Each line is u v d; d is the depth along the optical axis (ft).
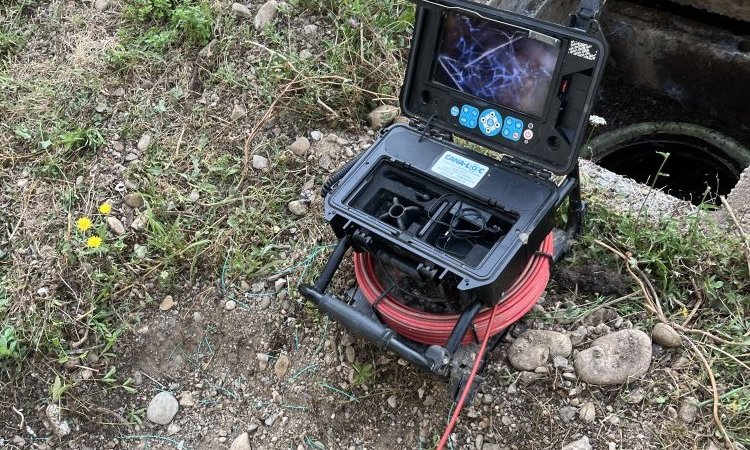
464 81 3.16
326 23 4.78
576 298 3.67
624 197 3.99
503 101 3.09
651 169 5.69
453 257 2.90
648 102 6.10
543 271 3.30
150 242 3.98
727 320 3.51
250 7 4.92
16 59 4.90
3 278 3.92
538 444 3.29
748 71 5.42
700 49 5.57
